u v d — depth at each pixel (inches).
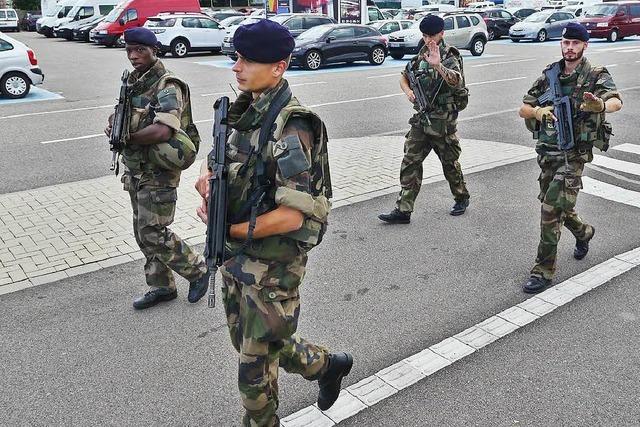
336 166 311.7
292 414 123.3
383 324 158.1
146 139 143.3
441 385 131.9
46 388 134.0
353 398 128.0
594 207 245.1
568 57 161.6
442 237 217.0
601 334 150.6
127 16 1075.9
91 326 160.2
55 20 1400.1
